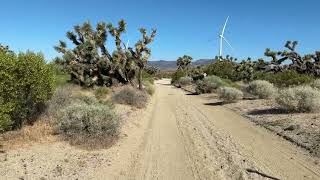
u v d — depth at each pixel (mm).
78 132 13203
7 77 11648
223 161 11641
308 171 10406
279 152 12625
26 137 12609
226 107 26797
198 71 63469
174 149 13328
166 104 30234
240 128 17641
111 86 34625
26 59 12883
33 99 13531
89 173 10008
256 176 10016
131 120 19125
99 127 13477
